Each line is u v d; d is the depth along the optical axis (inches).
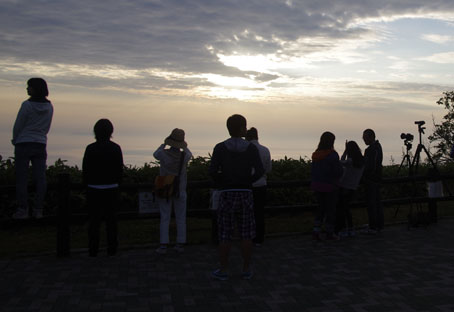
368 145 307.7
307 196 377.1
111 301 173.0
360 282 196.2
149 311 162.4
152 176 348.2
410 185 443.2
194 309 164.6
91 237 239.8
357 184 294.5
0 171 311.6
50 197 309.0
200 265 228.4
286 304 169.2
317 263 230.7
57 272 212.8
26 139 229.0
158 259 240.5
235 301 173.2
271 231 315.9
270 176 380.5
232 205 199.0
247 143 204.2
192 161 387.9
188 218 364.2
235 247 269.7
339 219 297.3
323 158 280.7
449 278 200.1
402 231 315.9
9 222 237.1
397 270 214.8
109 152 237.8
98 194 237.9
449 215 383.9
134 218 262.5
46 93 235.6
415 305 166.1
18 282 196.1
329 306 166.4
